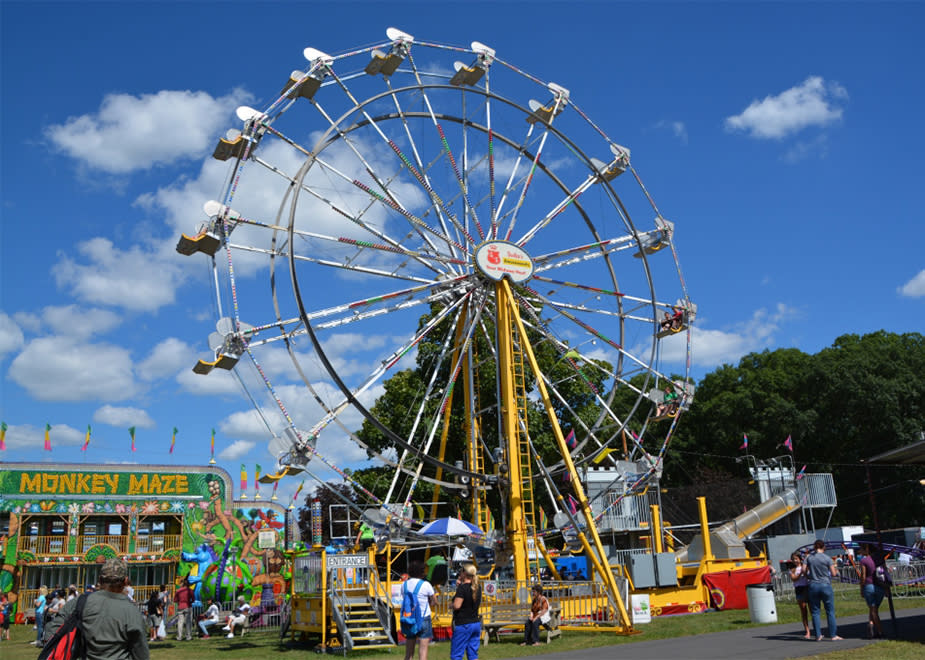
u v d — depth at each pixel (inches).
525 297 1148.5
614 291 1187.9
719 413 2222.0
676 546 1619.1
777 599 1019.9
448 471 1028.5
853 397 2038.6
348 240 1002.7
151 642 1015.6
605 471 1603.1
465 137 1142.3
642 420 2432.3
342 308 973.8
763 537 1576.0
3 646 1047.6
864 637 616.7
